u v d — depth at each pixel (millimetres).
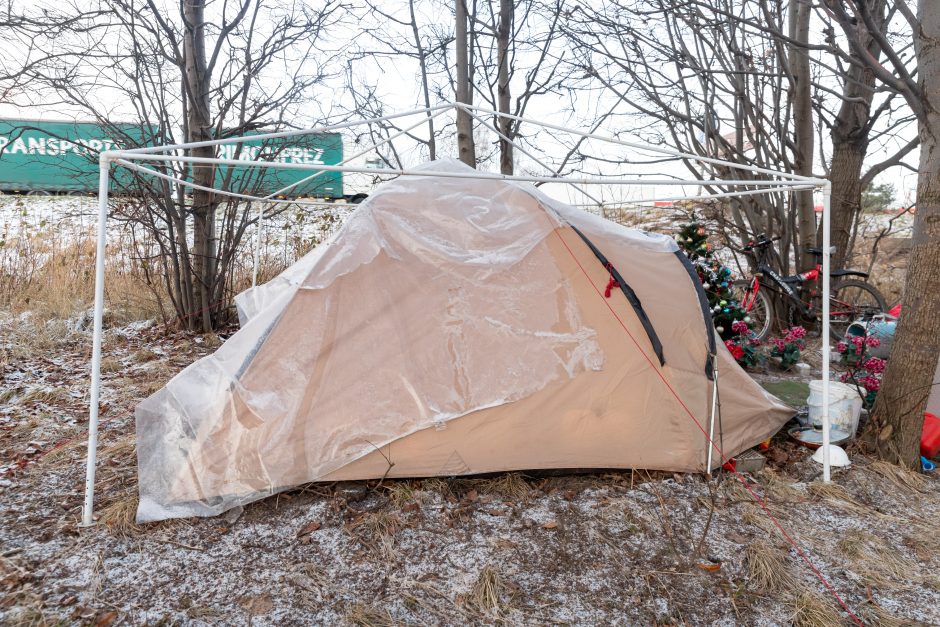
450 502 3203
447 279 3375
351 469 3260
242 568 2625
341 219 8992
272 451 3121
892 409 3777
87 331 6711
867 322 6094
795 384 5023
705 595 2551
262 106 7055
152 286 7176
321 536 2861
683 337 3604
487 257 3412
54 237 9461
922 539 2988
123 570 2568
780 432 4219
